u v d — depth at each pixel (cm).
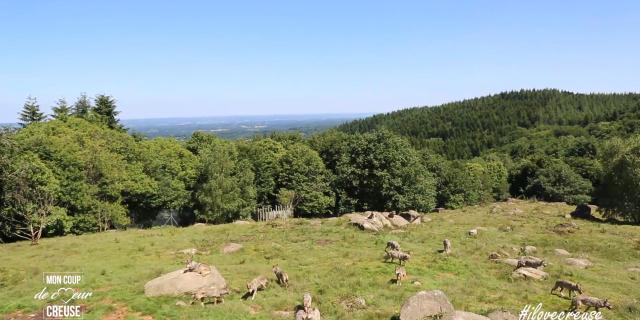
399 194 6531
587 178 9938
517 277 2600
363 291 2197
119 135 6606
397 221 4797
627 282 2656
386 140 6862
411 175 6619
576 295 2242
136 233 4275
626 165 5622
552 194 9312
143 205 6238
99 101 9038
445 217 5631
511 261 2959
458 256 3084
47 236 4753
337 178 7281
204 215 6191
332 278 2430
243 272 2592
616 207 5669
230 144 7431
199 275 2208
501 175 11444
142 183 5841
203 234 4119
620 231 4466
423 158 9038
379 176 6606
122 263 2836
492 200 10406
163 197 6162
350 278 2430
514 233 4275
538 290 2353
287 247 3397
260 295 2134
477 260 3048
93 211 5072
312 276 2484
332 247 3359
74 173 4994
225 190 6259
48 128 5925
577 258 3275
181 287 2117
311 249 3284
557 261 3148
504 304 2053
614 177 5781
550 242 3828
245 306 1953
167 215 6738
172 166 6494
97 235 4272
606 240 3950
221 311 1856
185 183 6650
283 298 2058
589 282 2609
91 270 2609
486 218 5412
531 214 5875
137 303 1942
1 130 4778
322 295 2142
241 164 6906
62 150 5053
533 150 14162
